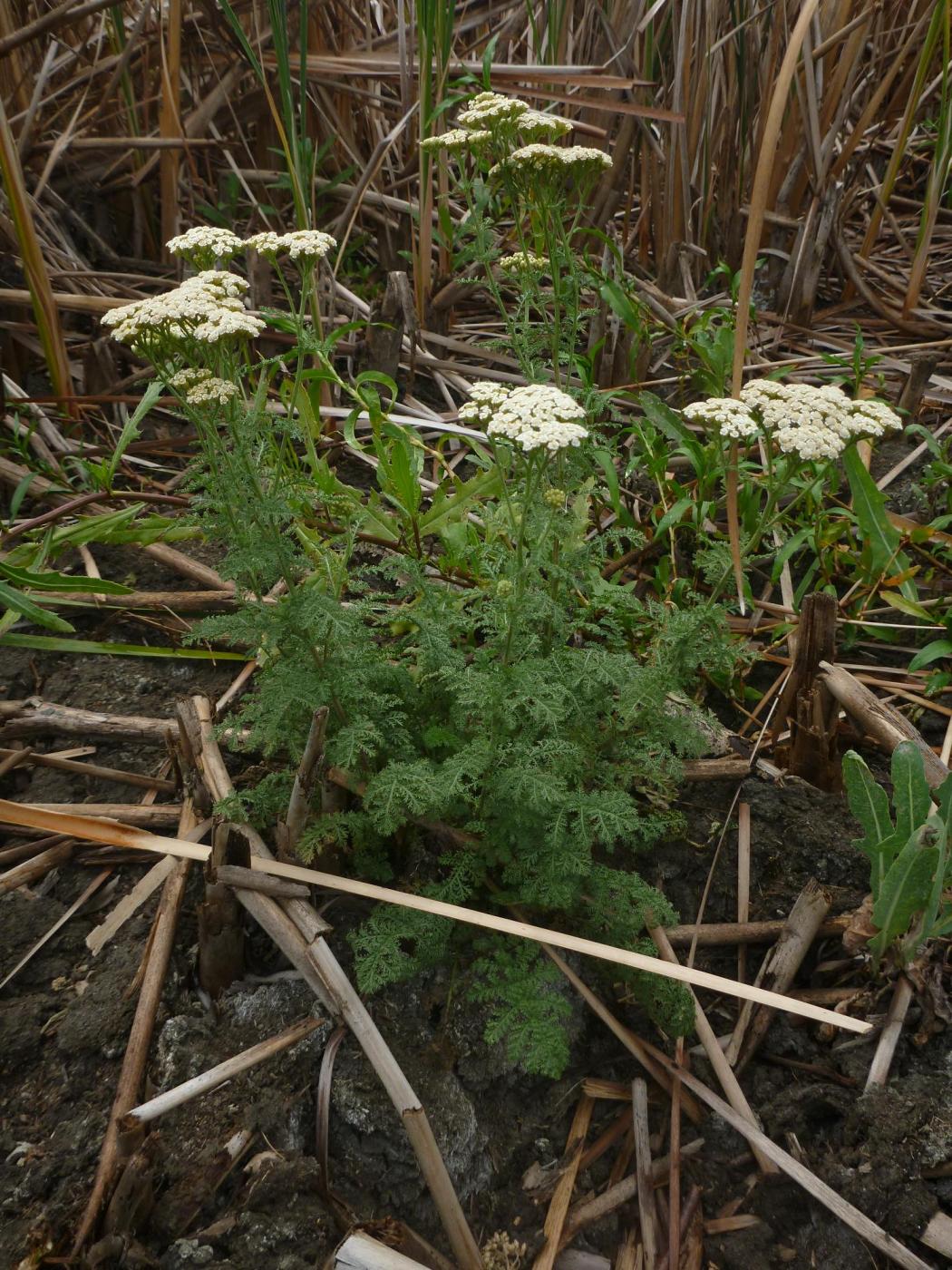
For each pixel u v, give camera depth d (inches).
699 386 38.1
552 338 26.9
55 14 34.2
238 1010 19.4
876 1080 19.0
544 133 26.8
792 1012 20.1
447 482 29.6
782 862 23.1
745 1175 18.7
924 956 20.3
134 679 26.7
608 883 20.1
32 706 25.1
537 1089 19.5
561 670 20.1
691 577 30.3
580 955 20.7
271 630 19.2
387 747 20.8
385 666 21.5
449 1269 17.1
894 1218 17.3
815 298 47.4
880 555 29.6
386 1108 18.1
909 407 36.1
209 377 18.8
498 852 19.9
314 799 21.3
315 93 43.3
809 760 24.6
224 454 19.0
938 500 32.7
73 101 43.6
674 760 20.9
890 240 51.6
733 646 20.7
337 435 34.1
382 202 43.0
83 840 22.3
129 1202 16.2
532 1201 18.3
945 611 29.1
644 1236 17.7
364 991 18.4
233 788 22.2
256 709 19.6
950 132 39.8
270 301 38.0
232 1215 16.9
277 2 31.7
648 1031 20.4
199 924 19.2
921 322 43.9
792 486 30.6
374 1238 16.7
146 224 43.9
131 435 29.5
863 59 50.6
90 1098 18.3
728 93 44.1
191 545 31.3
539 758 20.4
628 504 33.1
